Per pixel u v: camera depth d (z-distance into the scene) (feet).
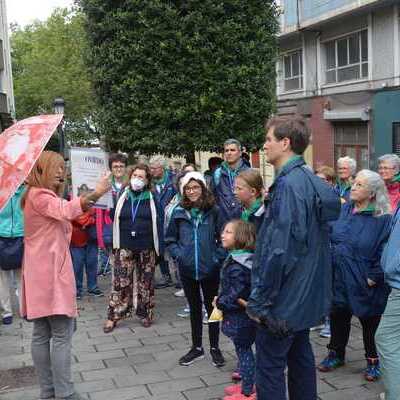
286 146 10.78
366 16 57.16
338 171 20.34
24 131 13.15
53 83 102.12
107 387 15.14
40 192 13.17
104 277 29.68
